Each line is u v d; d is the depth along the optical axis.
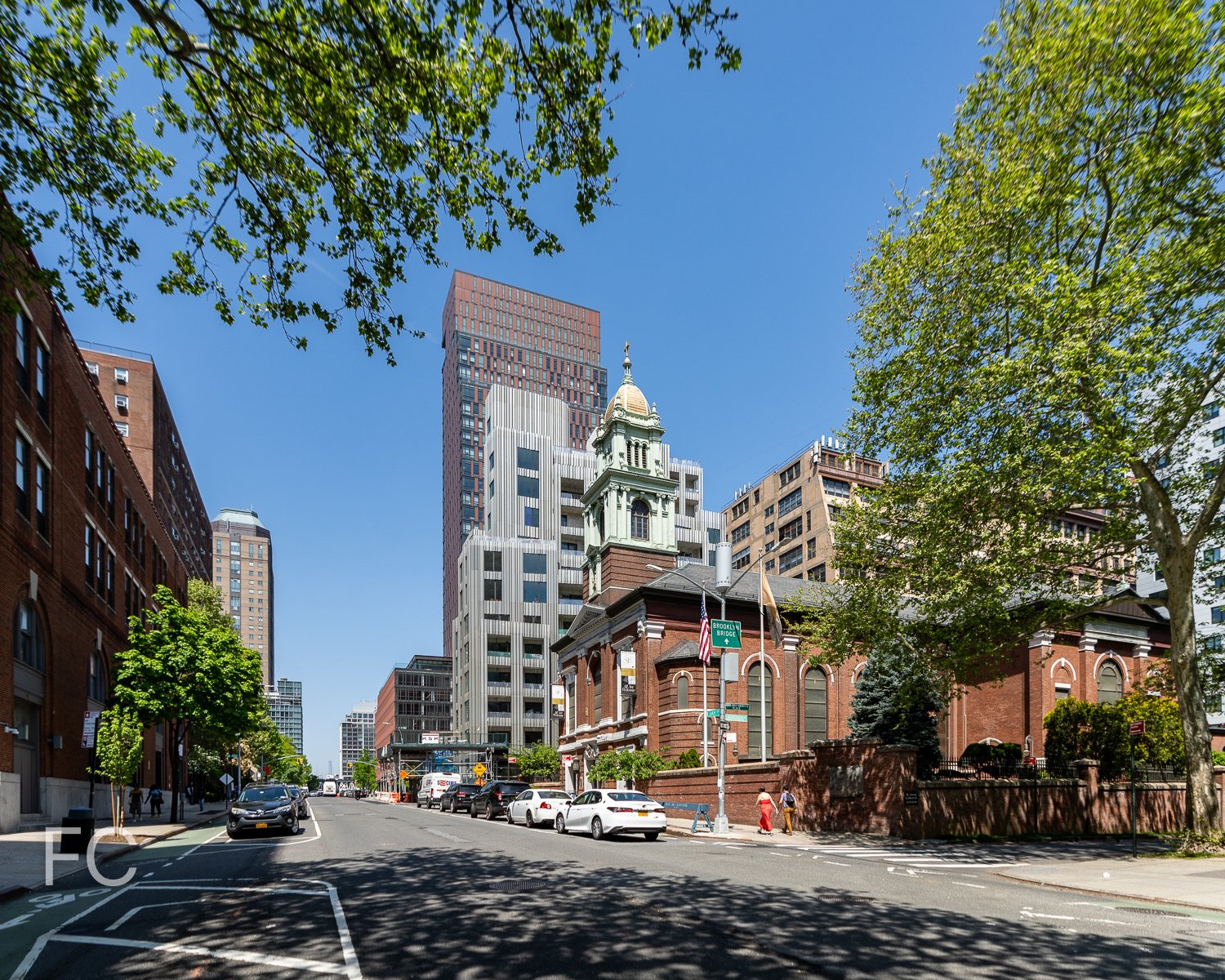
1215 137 17.06
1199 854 18.73
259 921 10.00
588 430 178.25
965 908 11.19
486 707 86.44
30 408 28.03
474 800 38.75
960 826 23.22
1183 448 21.27
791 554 91.38
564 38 9.29
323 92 10.42
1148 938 9.43
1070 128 19.14
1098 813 26.05
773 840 22.88
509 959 7.96
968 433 20.86
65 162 10.84
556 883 13.20
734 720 39.50
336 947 8.48
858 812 24.38
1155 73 17.64
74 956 8.43
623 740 43.91
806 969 7.64
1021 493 19.56
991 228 20.44
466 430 164.88
